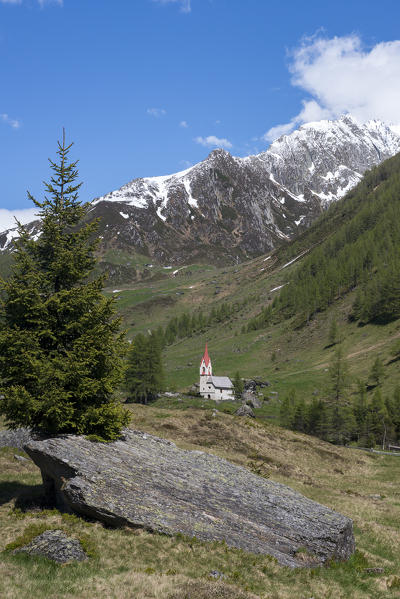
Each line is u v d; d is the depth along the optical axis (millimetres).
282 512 22688
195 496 21859
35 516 19969
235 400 133875
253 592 15641
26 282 24906
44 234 26094
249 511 21984
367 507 35094
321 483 45375
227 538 19391
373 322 166375
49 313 24828
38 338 24062
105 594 14102
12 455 34219
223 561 17625
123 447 24844
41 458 21516
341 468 56344
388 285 164125
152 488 21250
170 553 17484
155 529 18672
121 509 19016
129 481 21031
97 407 24984
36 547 16375
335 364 102250
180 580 15508
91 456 22047
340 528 22016
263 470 45906
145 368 120938
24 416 22562
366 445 93562
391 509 35281
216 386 137500
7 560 15594
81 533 17750
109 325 26156
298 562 19359
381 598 17672
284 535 20781
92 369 25203
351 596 17219
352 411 100688
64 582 14508
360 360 142000
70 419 23938
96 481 19938
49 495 23047
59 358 23797
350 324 175500
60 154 26828
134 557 16922
